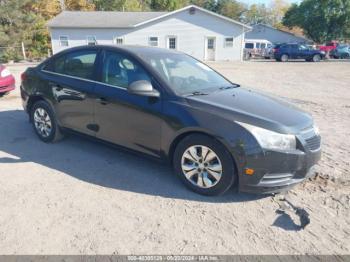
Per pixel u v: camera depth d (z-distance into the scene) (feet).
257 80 46.24
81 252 8.48
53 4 123.03
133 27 97.91
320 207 10.75
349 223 9.91
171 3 182.80
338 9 151.43
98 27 97.25
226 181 10.71
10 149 15.55
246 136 10.12
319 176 12.91
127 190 11.73
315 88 37.83
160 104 11.64
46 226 9.53
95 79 13.78
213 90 12.93
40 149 15.58
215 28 100.12
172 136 11.42
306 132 10.73
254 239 9.12
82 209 10.44
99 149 15.67
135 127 12.44
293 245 8.89
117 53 13.35
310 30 164.35
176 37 100.48
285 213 10.36
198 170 11.26
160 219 9.98
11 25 99.86
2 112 22.61
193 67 14.44
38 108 16.30
